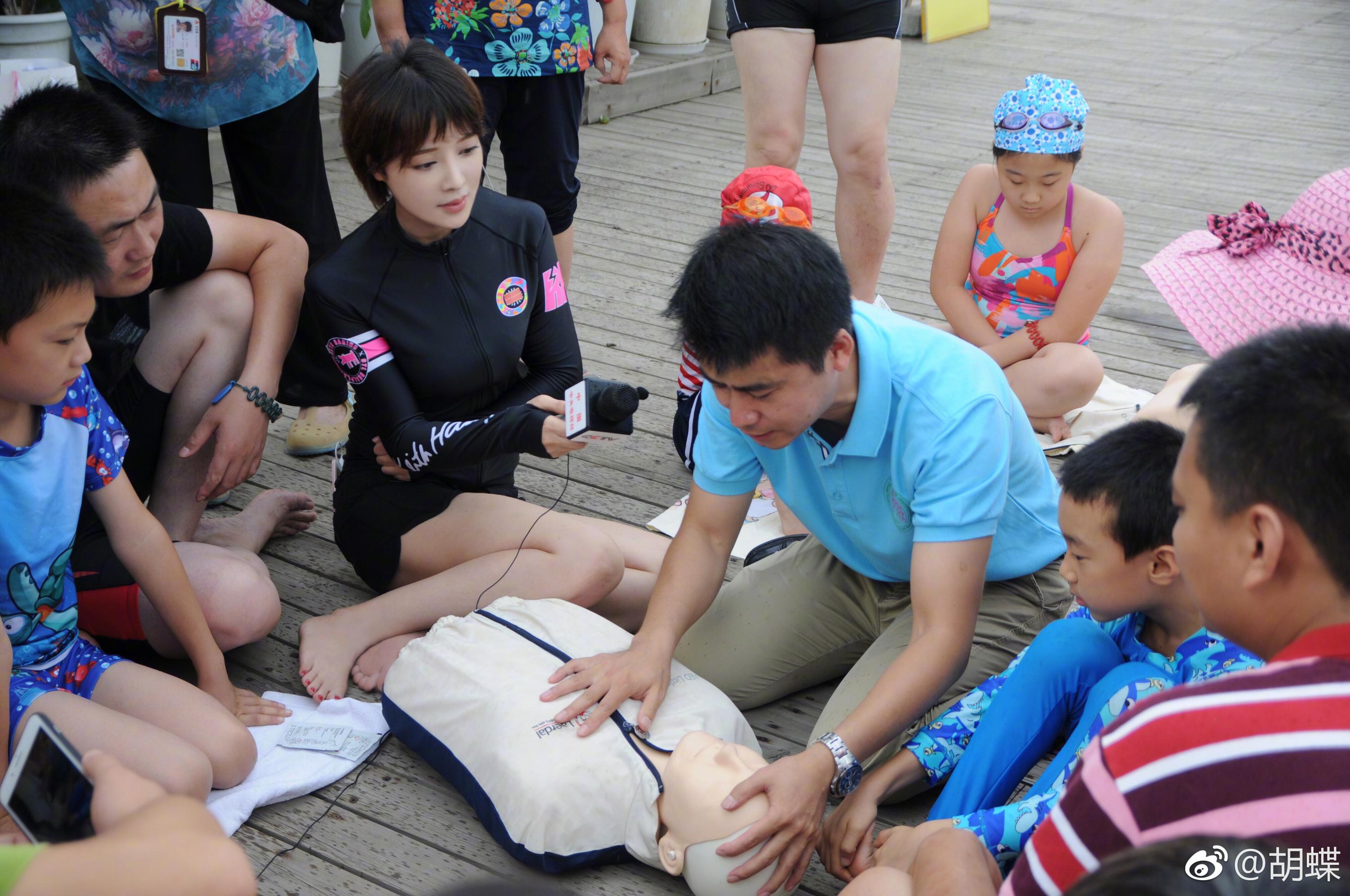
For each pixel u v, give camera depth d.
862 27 2.99
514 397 2.16
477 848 1.64
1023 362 2.88
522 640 1.74
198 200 2.73
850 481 1.69
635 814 1.53
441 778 1.78
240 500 2.53
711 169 5.22
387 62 1.82
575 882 1.57
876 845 1.52
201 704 1.68
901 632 1.80
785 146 3.19
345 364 1.98
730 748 1.51
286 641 2.08
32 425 1.60
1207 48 8.05
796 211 2.48
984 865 1.27
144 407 2.09
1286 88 7.04
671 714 1.65
